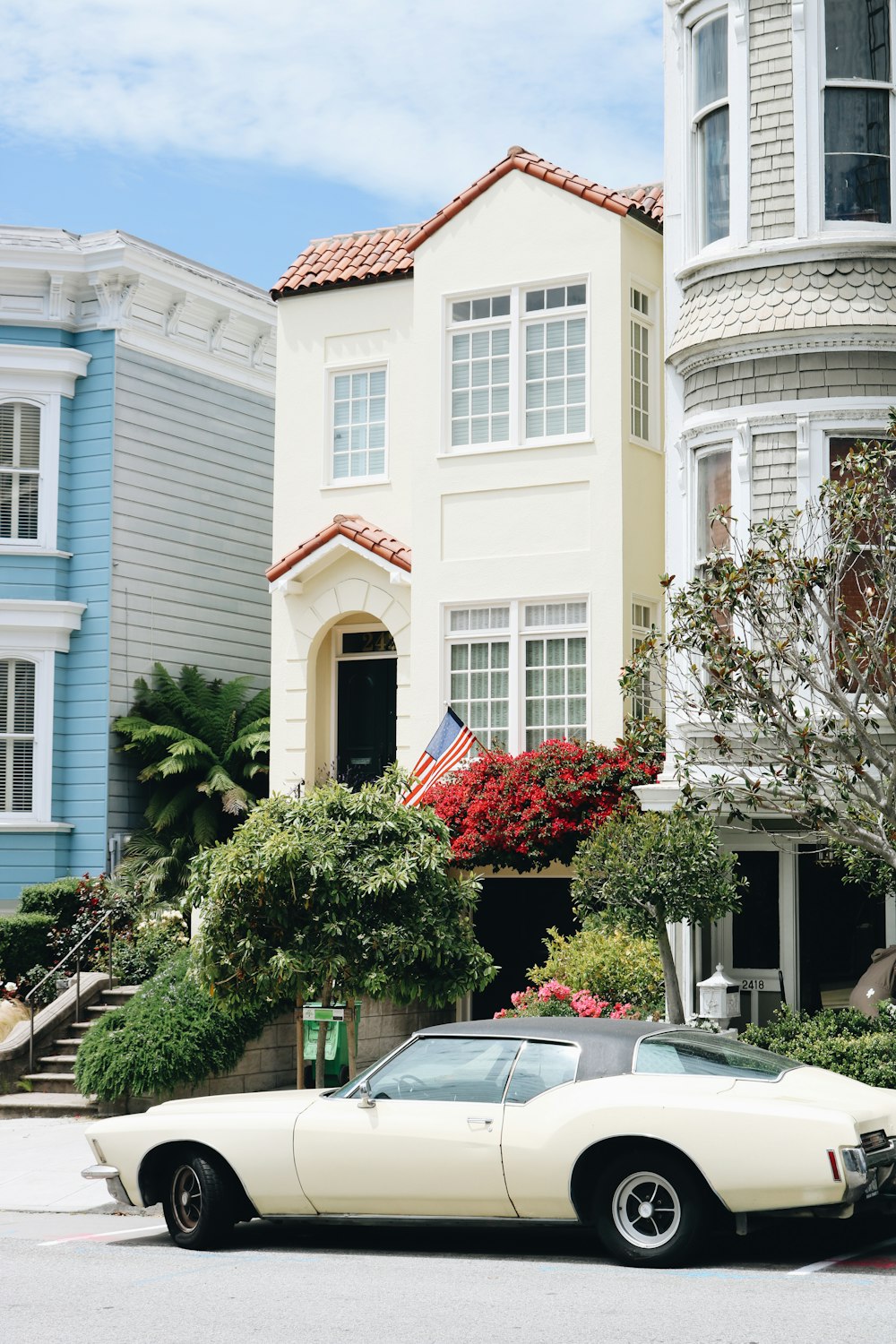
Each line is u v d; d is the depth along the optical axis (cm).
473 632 2025
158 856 2286
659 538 2012
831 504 1297
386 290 2205
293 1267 962
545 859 1809
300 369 2259
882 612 1354
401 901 1389
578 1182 927
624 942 1641
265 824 1386
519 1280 891
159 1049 1576
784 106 1630
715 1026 1456
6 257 2383
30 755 2362
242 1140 1016
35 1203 1258
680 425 1703
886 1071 1248
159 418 2492
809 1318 774
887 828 1260
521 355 2028
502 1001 1983
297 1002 1459
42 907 2131
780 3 1639
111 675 2373
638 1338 741
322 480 2227
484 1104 957
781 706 1305
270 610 2722
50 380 2412
